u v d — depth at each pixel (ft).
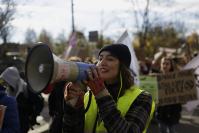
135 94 10.78
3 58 51.47
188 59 52.21
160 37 115.14
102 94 9.80
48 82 8.68
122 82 10.91
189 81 29.96
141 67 52.80
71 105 10.62
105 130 10.79
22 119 21.11
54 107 19.60
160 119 27.63
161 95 29.81
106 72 10.85
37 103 21.39
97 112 10.96
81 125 10.87
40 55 8.90
